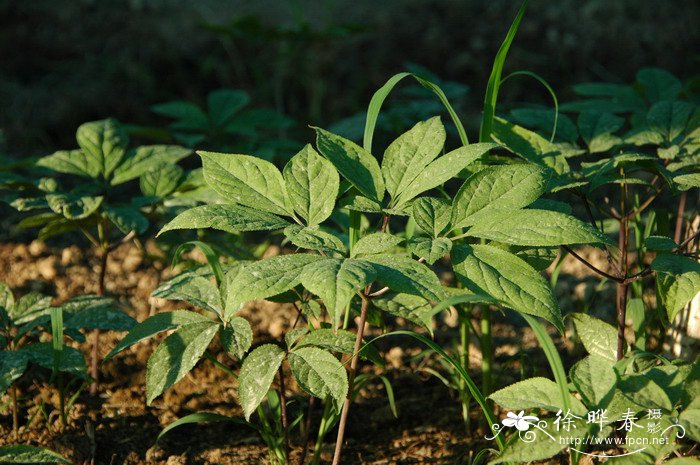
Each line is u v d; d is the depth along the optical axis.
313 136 2.90
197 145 2.81
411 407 2.00
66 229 1.96
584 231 1.66
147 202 1.93
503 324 2.14
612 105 2.05
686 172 1.84
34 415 1.94
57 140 2.80
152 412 1.98
